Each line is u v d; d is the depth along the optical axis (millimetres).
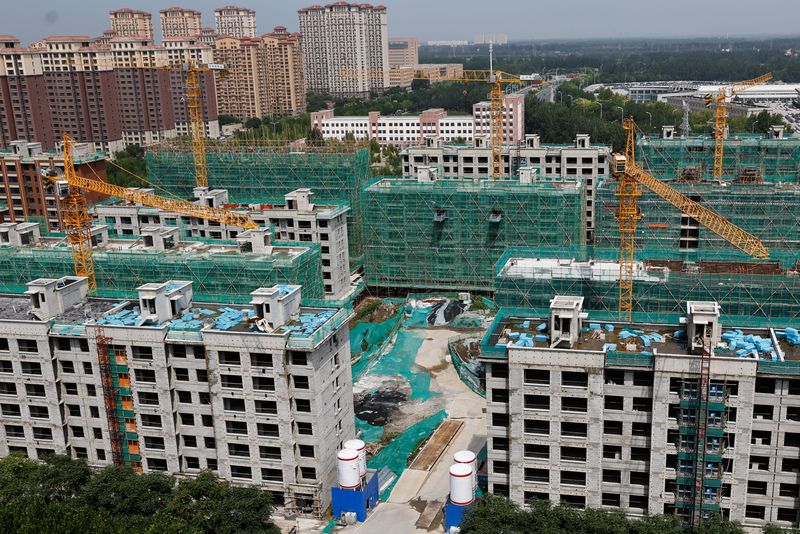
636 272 157125
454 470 133500
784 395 115938
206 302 156750
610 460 125500
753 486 121625
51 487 135125
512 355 124250
